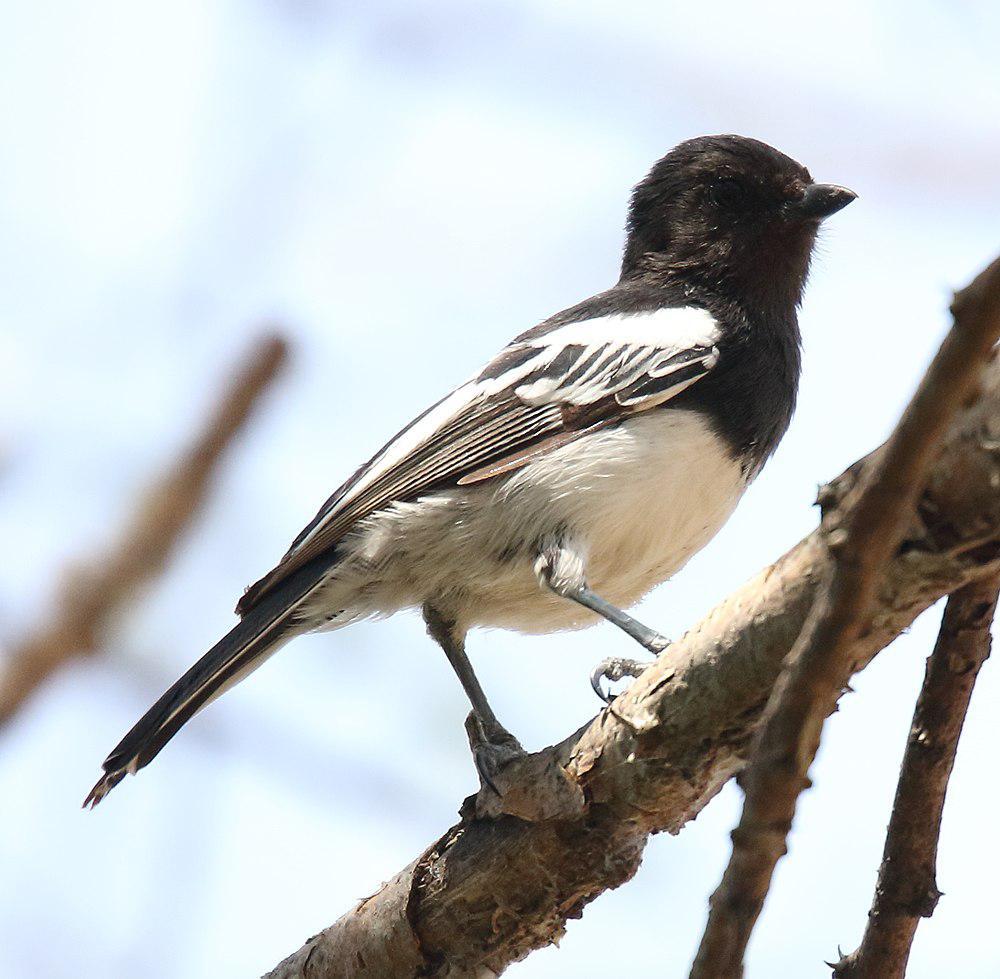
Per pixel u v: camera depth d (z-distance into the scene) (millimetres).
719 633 8297
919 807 8414
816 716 6457
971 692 8102
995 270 5410
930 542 7105
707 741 8531
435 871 9703
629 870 9234
